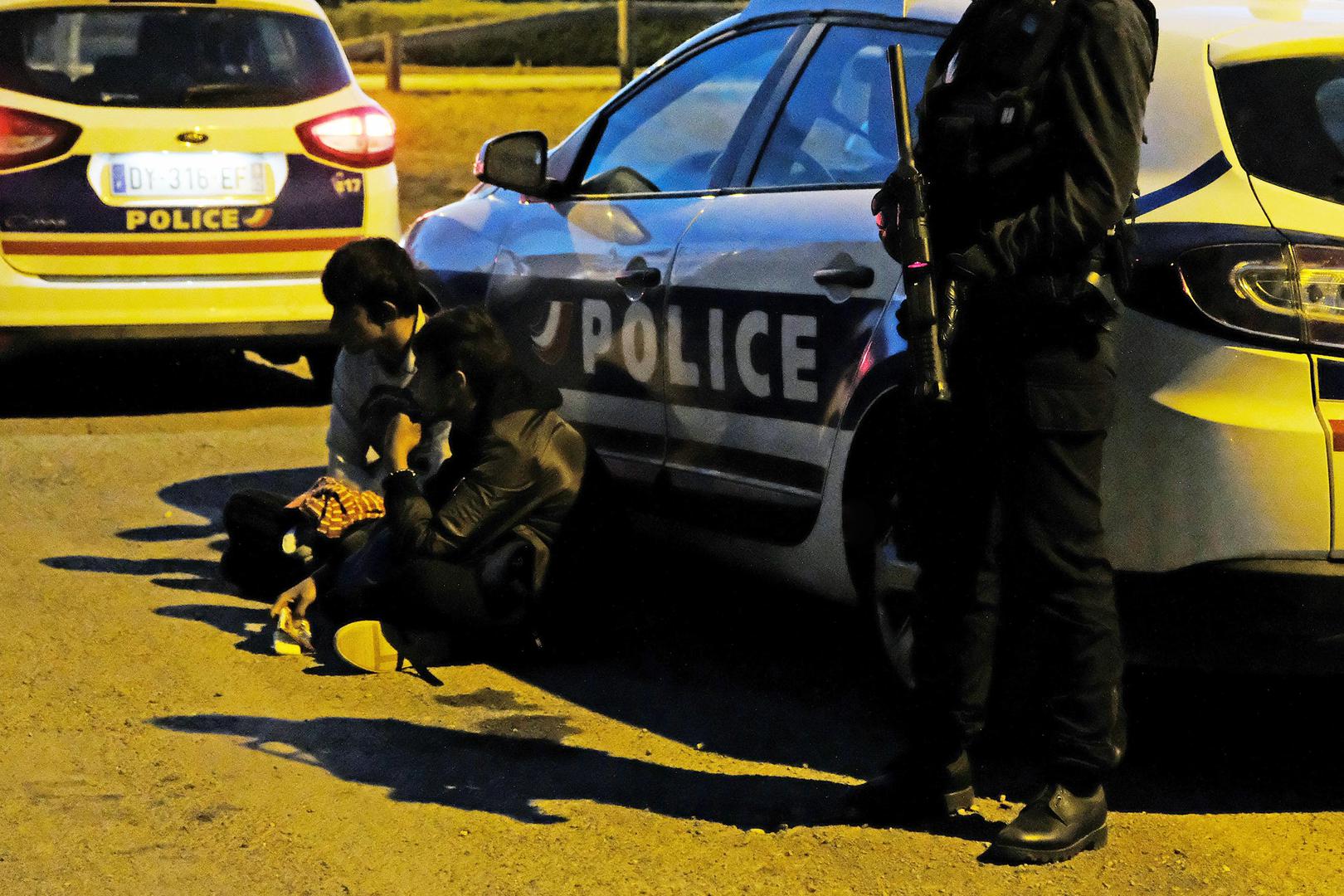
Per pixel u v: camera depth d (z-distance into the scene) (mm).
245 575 4719
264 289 7020
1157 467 3145
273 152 6988
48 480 6121
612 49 30484
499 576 4129
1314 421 3070
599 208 4645
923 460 3188
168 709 3930
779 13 4395
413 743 3754
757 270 3977
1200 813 3393
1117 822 3340
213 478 6211
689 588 4926
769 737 3818
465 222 5191
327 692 4070
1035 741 3586
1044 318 2924
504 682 4180
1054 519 3010
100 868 3119
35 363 8367
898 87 3006
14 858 3152
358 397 4621
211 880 3078
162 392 7812
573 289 4602
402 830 3295
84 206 6766
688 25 30203
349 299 4355
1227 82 3312
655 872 3113
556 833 3279
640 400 4375
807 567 3947
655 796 3469
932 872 3102
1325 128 3256
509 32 30156
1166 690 4059
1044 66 2867
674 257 4254
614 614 4379
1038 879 3074
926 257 2932
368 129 7199
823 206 3914
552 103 21938
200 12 7027
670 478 4312
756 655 4387
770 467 3980
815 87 4156
